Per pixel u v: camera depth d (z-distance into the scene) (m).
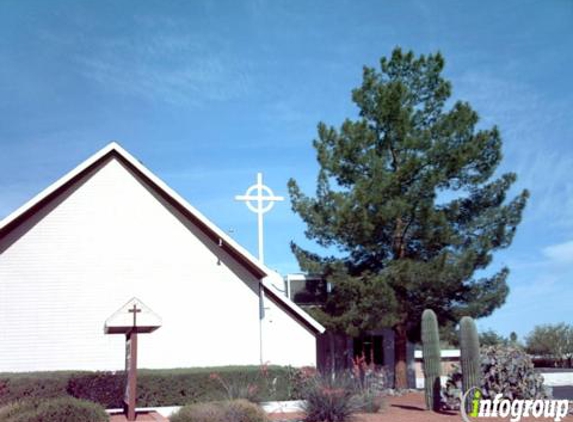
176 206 25.66
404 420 18.55
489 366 20.28
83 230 24.84
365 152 30.72
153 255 25.22
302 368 23.75
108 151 25.33
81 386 21.05
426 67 32.25
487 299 30.48
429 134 30.16
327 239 31.06
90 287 24.47
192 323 25.06
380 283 28.39
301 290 34.97
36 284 24.12
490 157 30.80
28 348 23.64
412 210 29.48
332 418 18.66
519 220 30.89
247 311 25.58
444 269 28.61
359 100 32.19
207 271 25.55
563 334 58.34
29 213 24.50
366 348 34.25
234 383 22.34
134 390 18.44
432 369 21.30
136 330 18.80
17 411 16.23
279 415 20.67
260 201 31.16
